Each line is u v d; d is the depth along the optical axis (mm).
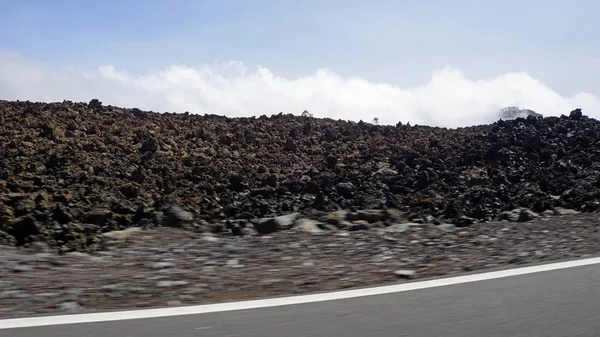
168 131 20531
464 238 7957
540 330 3949
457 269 6191
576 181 13641
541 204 10914
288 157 19594
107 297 5055
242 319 4184
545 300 4652
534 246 7293
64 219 10844
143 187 14484
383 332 3895
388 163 18141
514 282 5266
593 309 4402
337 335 3822
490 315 4270
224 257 6844
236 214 12727
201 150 18906
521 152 17344
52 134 17953
